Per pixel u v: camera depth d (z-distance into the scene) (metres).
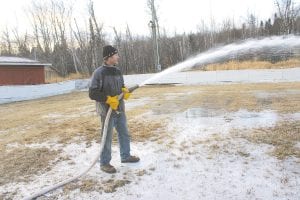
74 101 17.89
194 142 6.92
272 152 6.03
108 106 5.41
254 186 4.78
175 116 10.14
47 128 9.55
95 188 5.04
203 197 4.58
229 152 6.18
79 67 45.78
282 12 41.44
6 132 9.56
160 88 22.42
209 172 5.34
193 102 13.50
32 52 51.03
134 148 6.76
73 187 5.12
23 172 5.90
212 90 18.55
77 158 6.48
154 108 12.27
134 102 14.78
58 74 42.69
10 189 5.25
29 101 21.09
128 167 5.74
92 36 41.38
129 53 44.50
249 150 6.22
